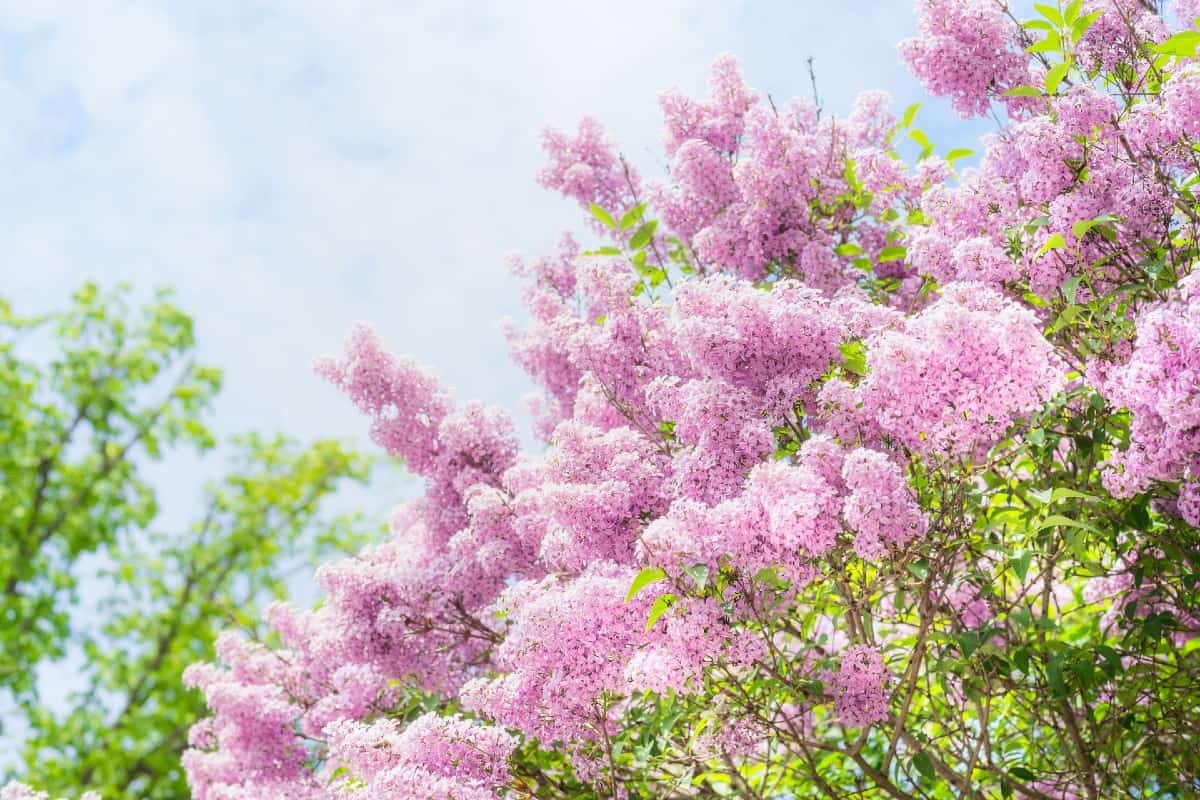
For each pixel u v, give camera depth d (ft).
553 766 17.24
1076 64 15.10
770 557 12.05
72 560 61.87
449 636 18.13
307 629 19.54
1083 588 17.70
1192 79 12.78
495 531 17.31
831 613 16.76
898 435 12.23
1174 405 10.83
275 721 18.40
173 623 61.36
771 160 18.08
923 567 12.23
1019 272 13.65
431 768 13.48
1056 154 13.65
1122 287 13.16
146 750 57.16
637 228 20.25
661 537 12.02
